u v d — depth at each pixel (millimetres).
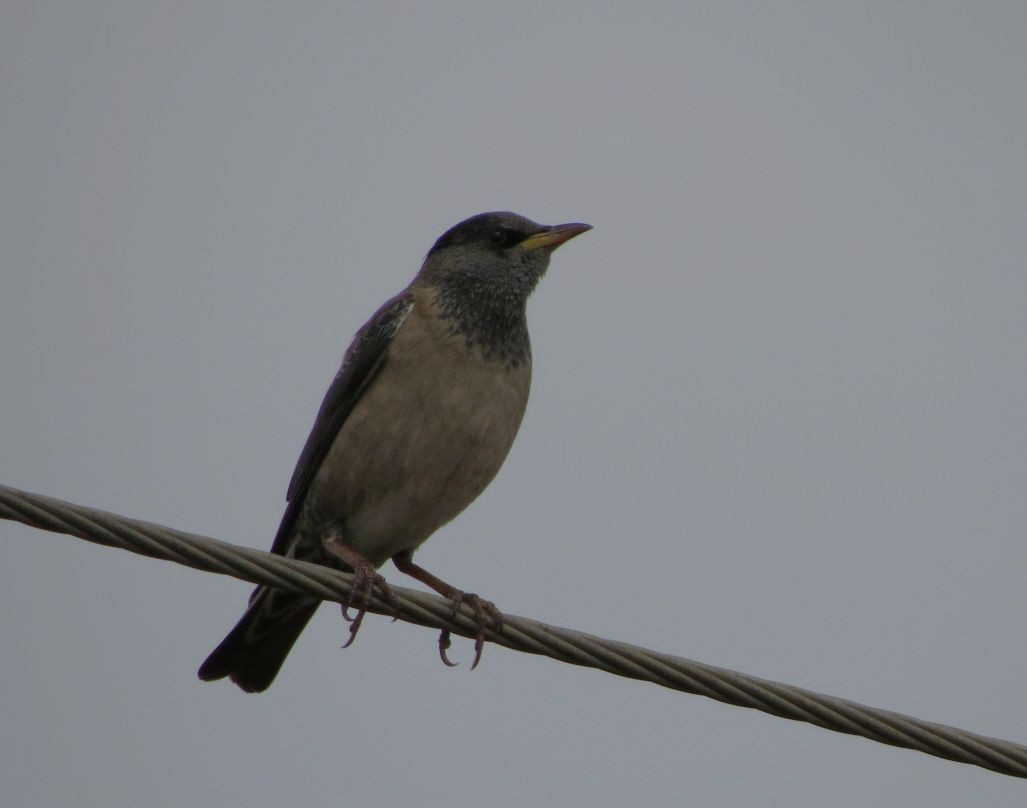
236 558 9141
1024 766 8891
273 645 11969
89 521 8570
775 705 8992
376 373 11930
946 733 8914
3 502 8344
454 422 11727
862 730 8938
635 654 9242
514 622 9898
